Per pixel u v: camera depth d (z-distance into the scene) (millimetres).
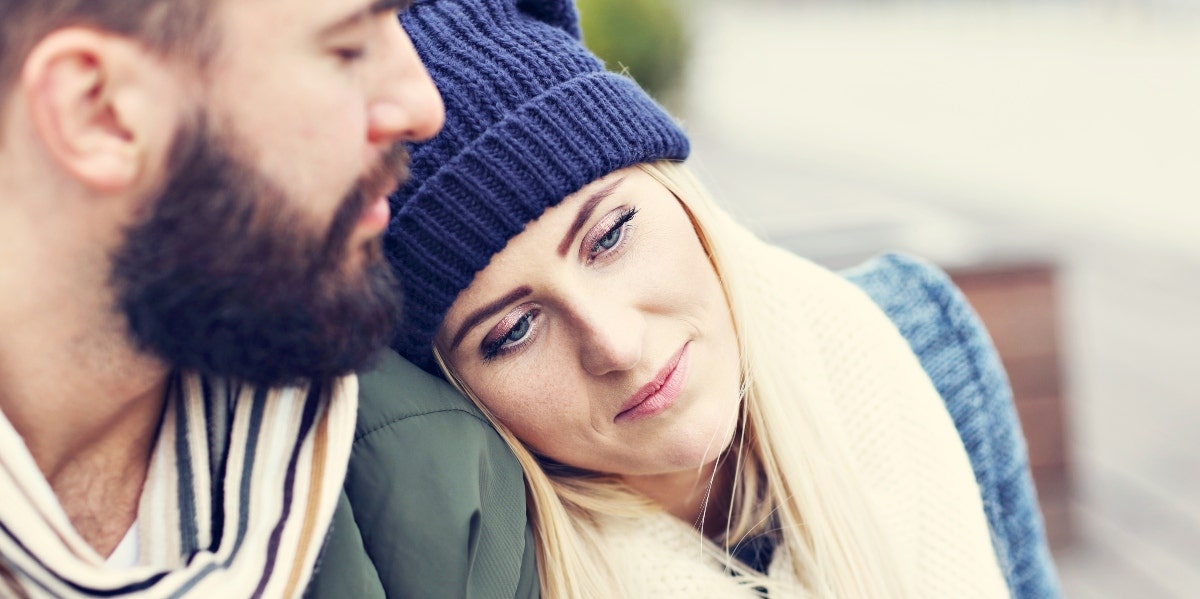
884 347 1113
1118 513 2520
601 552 940
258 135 576
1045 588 1232
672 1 5227
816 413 1024
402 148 673
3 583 601
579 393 849
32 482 586
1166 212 4934
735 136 7762
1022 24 13594
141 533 690
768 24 18203
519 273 808
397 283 707
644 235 854
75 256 582
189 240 573
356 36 600
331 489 692
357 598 712
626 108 855
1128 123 7047
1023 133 7148
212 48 558
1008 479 1224
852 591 979
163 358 620
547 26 871
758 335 997
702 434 887
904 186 5527
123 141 558
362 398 782
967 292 2006
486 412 880
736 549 1030
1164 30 11148
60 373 613
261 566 656
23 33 541
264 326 608
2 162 570
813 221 2295
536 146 795
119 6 539
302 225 598
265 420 708
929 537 1051
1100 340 3609
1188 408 3049
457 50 810
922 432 1088
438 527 742
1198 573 2244
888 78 10648
